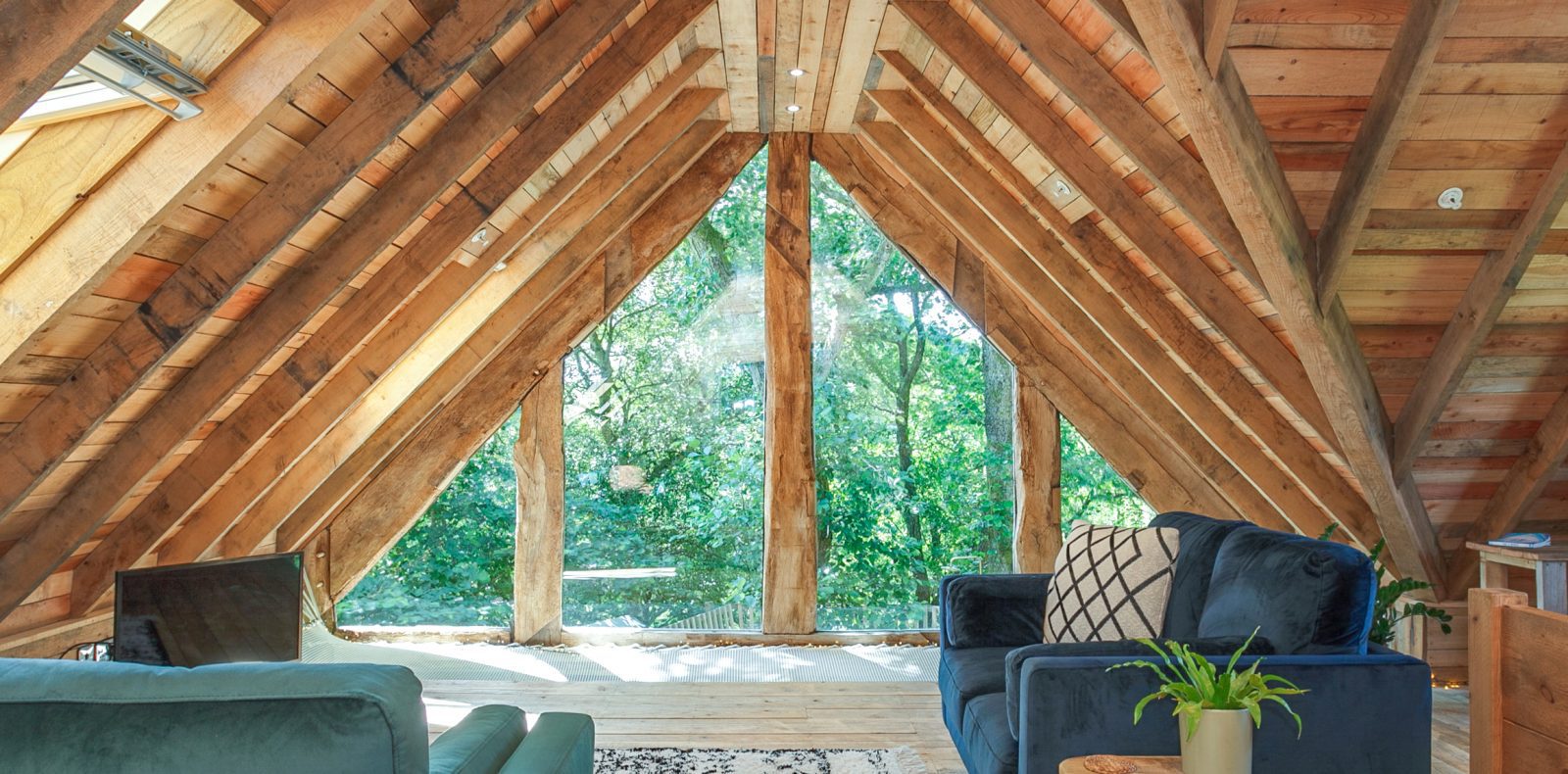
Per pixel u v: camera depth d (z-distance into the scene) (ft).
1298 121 9.48
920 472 17.95
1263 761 7.29
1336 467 13.87
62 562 10.79
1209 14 8.27
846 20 12.00
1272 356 12.05
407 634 17.75
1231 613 8.69
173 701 3.97
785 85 14.66
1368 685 7.38
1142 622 9.89
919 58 12.69
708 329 17.92
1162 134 10.16
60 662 4.21
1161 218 11.66
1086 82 10.18
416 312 13.46
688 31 12.14
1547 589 12.24
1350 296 11.05
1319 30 8.77
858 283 17.99
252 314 10.26
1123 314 14.48
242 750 3.91
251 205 8.75
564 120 11.28
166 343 8.87
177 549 13.67
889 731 12.34
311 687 3.99
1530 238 10.09
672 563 17.80
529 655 16.63
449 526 17.98
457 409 17.51
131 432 10.41
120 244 7.63
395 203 10.12
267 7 7.19
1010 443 18.01
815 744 11.79
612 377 17.92
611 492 17.83
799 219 17.60
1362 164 9.38
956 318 18.04
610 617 17.74
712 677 15.20
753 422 17.87
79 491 10.44
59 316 7.79
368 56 8.41
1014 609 11.10
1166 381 14.83
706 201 17.60
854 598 17.79
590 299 17.58
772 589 17.43
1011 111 11.43
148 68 6.78
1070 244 13.24
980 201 14.14
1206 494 17.65
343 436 15.40
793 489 17.46
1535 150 9.64
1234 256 10.32
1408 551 13.84
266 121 7.52
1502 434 12.67
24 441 8.80
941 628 11.60
